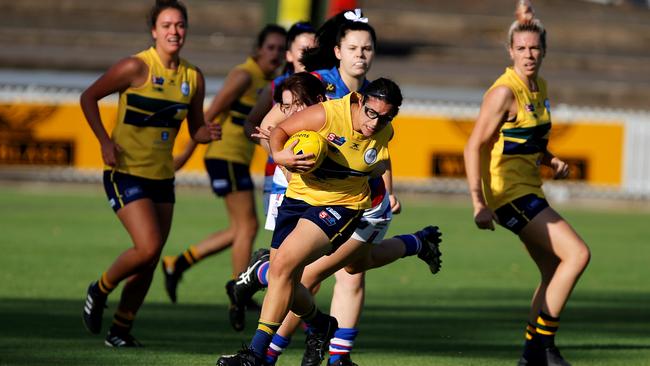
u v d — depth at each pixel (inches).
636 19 5664.4
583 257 919.0
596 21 5526.6
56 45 4630.9
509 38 969.5
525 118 953.5
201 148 3221.0
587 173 3248.0
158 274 1635.1
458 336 1119.0
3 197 2856.8
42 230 2114.9
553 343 937.5
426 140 3181.6
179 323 1168.2
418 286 1549.0
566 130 3228.3
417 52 4845.0
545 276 971.9
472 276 1675.7
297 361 940.0
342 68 892.6
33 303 1275.8
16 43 4611.2
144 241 986.7
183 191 3208.7
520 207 946.1
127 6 5157.5
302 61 919.7
